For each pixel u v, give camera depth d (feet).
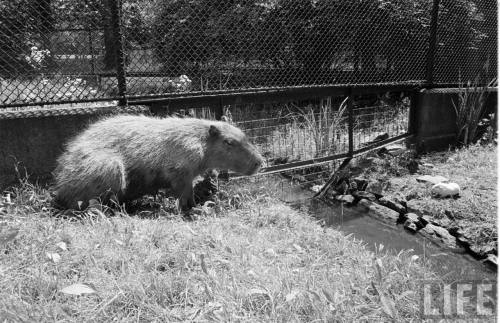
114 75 17.01
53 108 15.14
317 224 15.62
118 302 8.73
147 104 16.03
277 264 10.91
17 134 13.94
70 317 8.21
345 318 8.87
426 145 22.80
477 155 21.24
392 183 19.24
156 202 15.11
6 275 9.29
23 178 14.16
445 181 18.60
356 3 21.59
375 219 17.33
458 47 23.89
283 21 21.71
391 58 22.16
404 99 25.89
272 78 21.61
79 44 17.15
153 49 17.70
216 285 9.40
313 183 20.34
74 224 12.20
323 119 22.35
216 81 20.20
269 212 14.74
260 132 22.33
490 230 14.94
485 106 24.41
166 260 10.37
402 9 22.66
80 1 16.31
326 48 22.47
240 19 20.43
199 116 19.31
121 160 13.85
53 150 14.43
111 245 10.77
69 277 9.51
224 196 16.05
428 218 16.55
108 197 13.61
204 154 14.73
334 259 11.84
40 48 16.57
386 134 23.31
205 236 11.63
